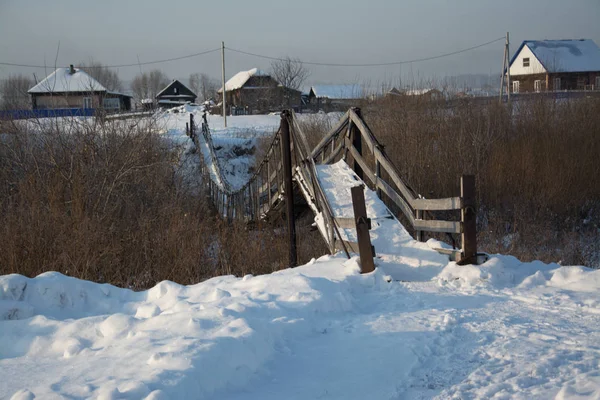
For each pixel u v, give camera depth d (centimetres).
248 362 476
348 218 1010
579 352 497
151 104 2078
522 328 575
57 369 477
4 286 689
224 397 429
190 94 7462
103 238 1264
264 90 6769
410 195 1003
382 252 938
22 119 1762
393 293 763
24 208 1309
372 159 2064
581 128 2494
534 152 2336
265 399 430
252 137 3691
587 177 2255
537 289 748
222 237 1417
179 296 725
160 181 1861
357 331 590
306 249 1591
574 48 5325
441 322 601
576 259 1803
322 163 1453
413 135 2464
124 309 716
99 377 427
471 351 518
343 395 441
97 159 1719
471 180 845
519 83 5453
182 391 399
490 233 1980
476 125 2466
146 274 1275
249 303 627
